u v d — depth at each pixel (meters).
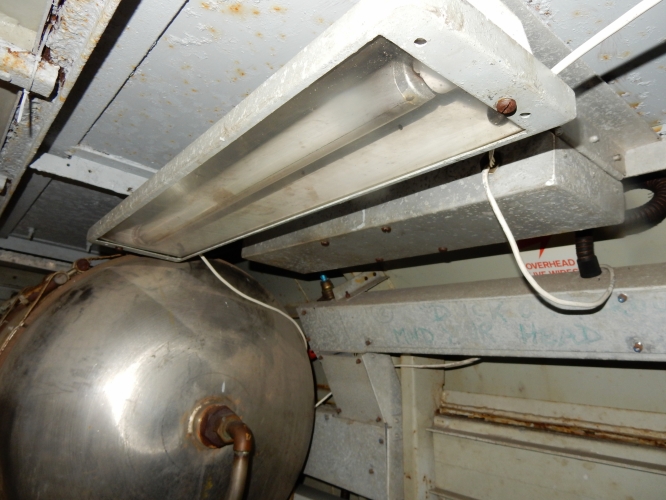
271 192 0.80
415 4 0.34
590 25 0.60
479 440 1.35
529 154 0.72
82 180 1.24
